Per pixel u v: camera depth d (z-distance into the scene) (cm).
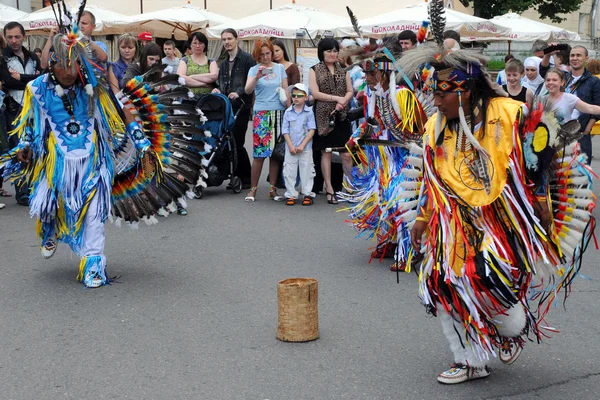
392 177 617
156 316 519
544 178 373
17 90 909
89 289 581
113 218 621
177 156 616
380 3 2338
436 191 383
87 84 569
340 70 931
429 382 409
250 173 1070
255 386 406
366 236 763
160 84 596
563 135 371
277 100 956
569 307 541
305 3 2391
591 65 1041
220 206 934
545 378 415
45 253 612
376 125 629
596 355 450
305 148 930
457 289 376
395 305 543
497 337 404
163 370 428
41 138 575
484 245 371
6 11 1869
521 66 845
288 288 465
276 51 1020
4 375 422
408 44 696
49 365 436
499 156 371
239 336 481
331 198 951
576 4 3197
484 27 1574
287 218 858
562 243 387
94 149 582
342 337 479
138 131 591
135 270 637
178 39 2253
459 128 380
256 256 685
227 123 989
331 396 393
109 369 430
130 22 1900
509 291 372
